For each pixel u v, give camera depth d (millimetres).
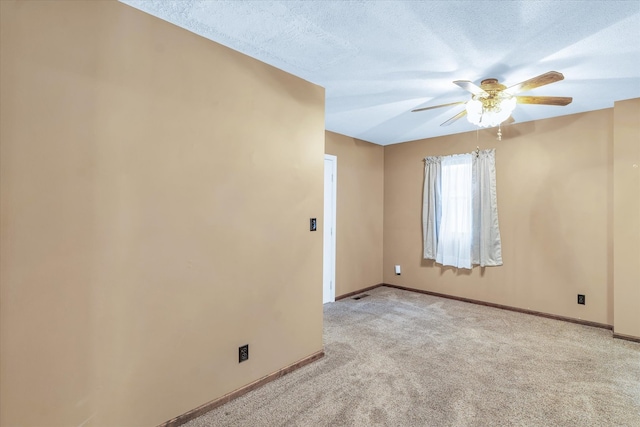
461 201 4496
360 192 5000
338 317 3816
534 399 2139
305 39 2023
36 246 1411
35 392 1417
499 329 3428
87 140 1540
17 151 1359
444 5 1691
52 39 1436
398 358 2736
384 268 5414
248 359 2217
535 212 3928
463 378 2404
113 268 1629
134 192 1693
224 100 2076
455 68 2451
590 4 1677
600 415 1973
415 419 1928
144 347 1739
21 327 1380
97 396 1585
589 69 2477
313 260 2693
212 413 1978
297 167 2555
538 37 2010
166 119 1809
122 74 1645
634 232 3137
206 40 1983
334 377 2414
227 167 2092
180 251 1874
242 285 2184
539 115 3736
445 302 4449
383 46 2117
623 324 3172
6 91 1330
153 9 1706
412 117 3783
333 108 3430
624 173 3189
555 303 3779
